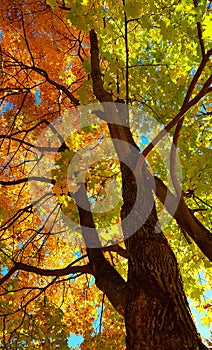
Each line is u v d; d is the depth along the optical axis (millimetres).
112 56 4258
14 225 5773
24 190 6535
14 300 5219
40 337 4133
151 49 4730
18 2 5434
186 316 2545
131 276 2891
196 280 5430
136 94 4676
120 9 3834
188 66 4402
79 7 3209
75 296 6750
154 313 2531
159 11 3490
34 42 5793
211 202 4965
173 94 4602
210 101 4855
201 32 3197
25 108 5879
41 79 6504
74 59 6457
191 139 4641
